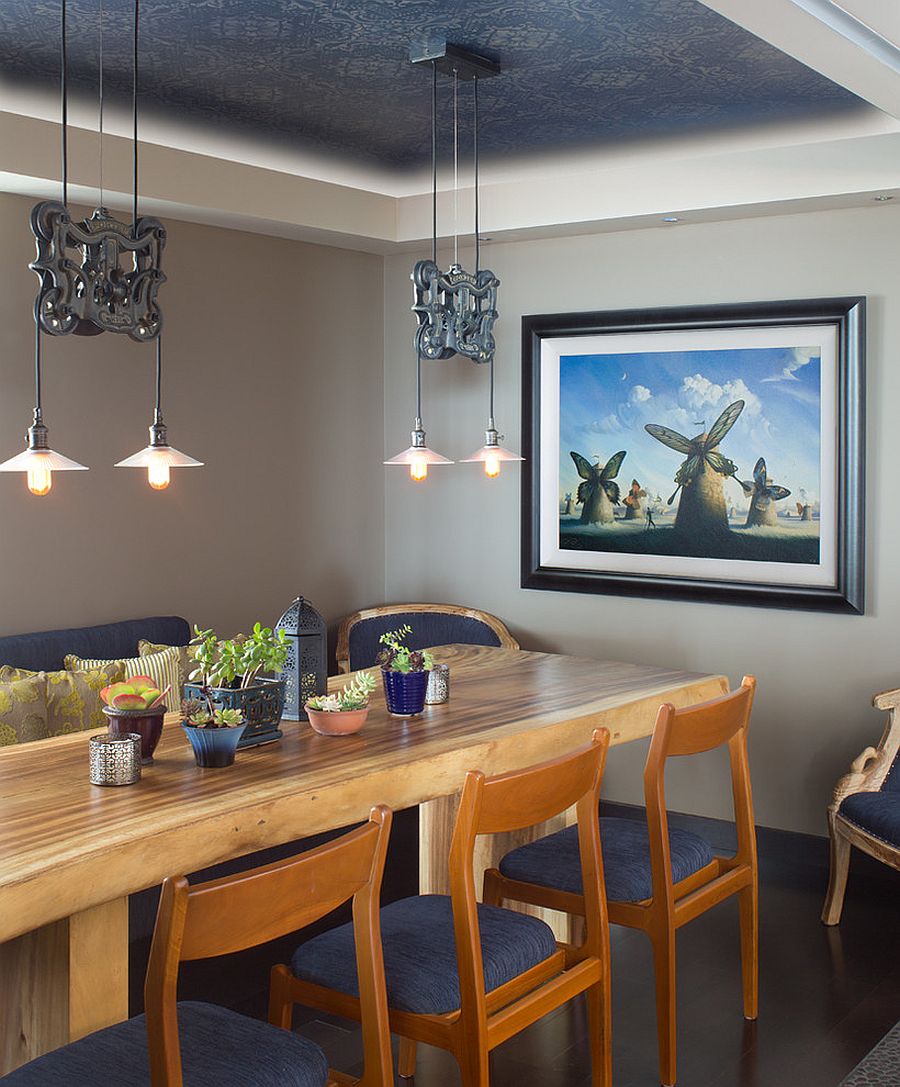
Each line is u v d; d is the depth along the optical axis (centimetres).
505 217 506
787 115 426
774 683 482
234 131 449
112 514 468
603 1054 284
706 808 498
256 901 196
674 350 498
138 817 235
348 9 323
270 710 295
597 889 280
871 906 434
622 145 469
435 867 360
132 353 471
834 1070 313
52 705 347
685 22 332
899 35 279
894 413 452
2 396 429
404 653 329
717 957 388
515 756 307
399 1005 246
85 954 234
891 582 455
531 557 541
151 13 326
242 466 518
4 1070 246
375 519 584
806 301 464
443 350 394
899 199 439
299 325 539
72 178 409
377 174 516
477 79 380
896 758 422
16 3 318
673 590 502
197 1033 215
